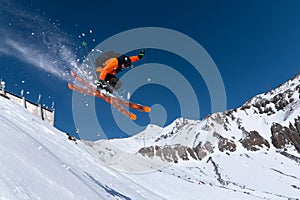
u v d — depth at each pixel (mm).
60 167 6051
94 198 5469
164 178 33500
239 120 128875
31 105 28969
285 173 84375
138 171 30453
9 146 4738
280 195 61094
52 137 12789
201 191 33781
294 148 105812
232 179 74375
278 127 118062
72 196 4465
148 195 13812
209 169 82000
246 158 97688
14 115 11641
